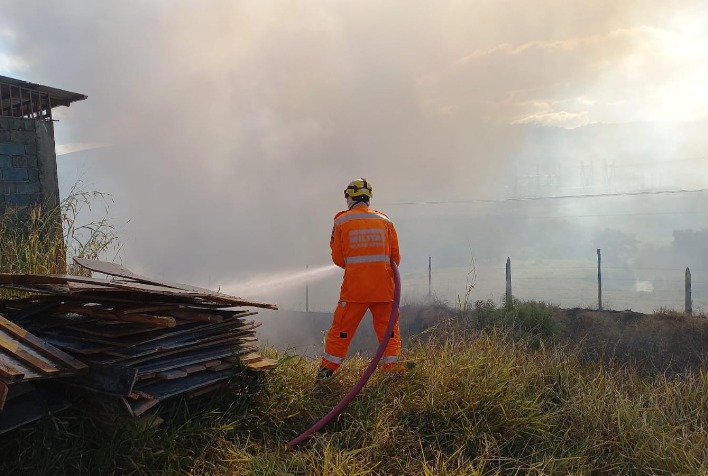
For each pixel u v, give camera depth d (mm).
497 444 3406
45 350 2830
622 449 3404
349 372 4395
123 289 3113
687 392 4156
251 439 3352
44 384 3113
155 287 3434
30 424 2797
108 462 2727
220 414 3393
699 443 3355
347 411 3689
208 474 2885
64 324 3314
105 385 2846
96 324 3262
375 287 4230
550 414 3742
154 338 3078
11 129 7438
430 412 3660
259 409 3572
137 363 3020
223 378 3500
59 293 3336
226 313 3672
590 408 3766
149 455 2812
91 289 3070
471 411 3641
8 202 7316
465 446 3375
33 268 5375
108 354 3010
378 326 4371
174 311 3328
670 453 3260
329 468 2961
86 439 2883
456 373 4062
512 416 3605
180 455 2939
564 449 3396
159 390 3064
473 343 4742
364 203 4621
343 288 4320
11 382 2428
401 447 3352
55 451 2711
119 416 2865
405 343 5094
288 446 3270
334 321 4305
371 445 3219
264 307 3740
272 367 3740
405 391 3980
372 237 4309
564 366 4516
